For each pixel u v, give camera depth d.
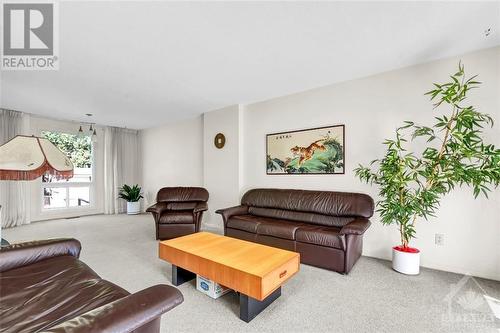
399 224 2.57
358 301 1.89
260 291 1.54
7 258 1.47
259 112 4.00
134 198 5.84
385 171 2.39
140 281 2.24
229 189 4.25
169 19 1.83
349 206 2.80
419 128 2.46
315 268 2.57
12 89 3.30
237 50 2.31
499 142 2.23
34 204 4.83
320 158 3.33
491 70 2.28
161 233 3.59
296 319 1.67
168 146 5.70
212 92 3.53
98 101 3.89
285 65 2.66
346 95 3.13
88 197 5.73
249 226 3.14
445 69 2.50
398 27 1.96
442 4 1.68
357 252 2.69
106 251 3.08
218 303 1.87
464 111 2.04
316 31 2.01
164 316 1.70
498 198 2.23
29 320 1.02
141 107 4.29
